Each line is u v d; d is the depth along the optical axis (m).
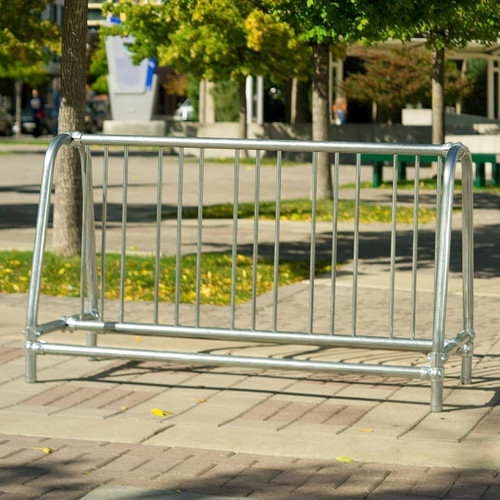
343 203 25.20
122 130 52.72
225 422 7.79
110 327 9.12
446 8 17.59
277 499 6.18
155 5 40.94
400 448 7.16
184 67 41.19
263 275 14.66
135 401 8.38
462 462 6.85
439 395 8.12
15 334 10.74
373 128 45.97
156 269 9.11
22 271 14.41
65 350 8.84
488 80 56.06
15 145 56.16
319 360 8.88
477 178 31.69
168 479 6.52
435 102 33.47
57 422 7.77
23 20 34.97
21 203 25.39
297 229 20.62
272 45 39.59
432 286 14.15
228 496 6.22
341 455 7.00
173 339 10.59
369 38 19.70
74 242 15.38
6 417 7.89
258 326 11.42
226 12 39.00
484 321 11.90
